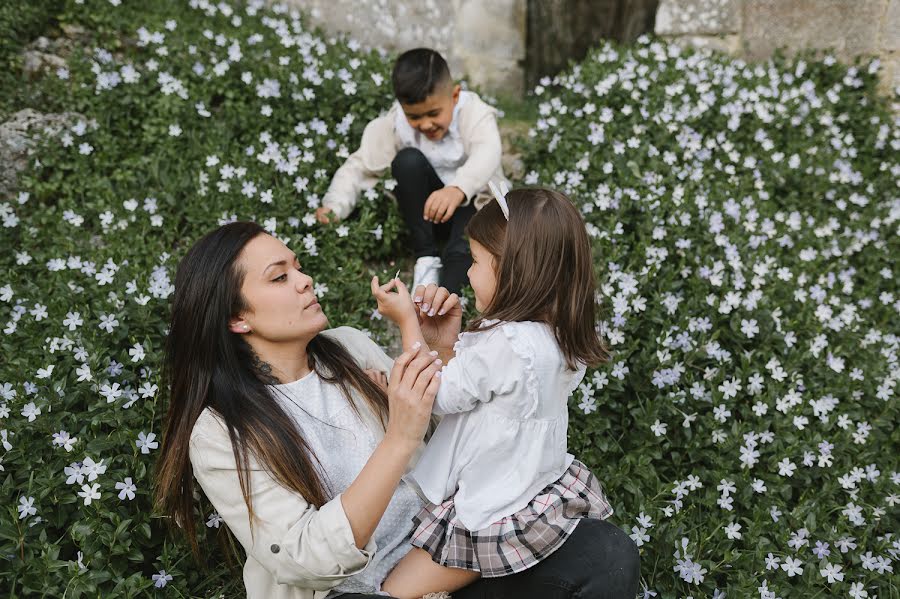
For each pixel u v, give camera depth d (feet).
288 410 6.38
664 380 9.40
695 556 8.19
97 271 10.03
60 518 7.29
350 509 5.65
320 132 12.96
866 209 14.89
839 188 14.93
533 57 19.67
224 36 14.44
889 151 16.51
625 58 15.99
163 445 6.56
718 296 11.20
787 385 10.52
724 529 8.46
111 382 8.35
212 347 6.25
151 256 10.40
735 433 9.37
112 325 8.71
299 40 15.16
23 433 7.77
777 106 15.51
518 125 15.88
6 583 6.76
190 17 15.94
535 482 6.31
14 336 9.27
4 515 7.20
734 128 14.62
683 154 13.96
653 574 8.07
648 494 8.81
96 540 7.02
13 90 13.08
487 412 6.25
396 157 11.55
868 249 14.16
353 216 12.36
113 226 11.19
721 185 13.43
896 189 15.61
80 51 13.66
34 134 12.62
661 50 16.28
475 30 18.02
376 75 14.07
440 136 11.55
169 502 6.71
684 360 10.14
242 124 13.14
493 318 6.36
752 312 10.87
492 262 6.72
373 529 5.73
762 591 7.71
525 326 6.23
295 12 16.43
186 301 6.29
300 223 11.77
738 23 17.69
